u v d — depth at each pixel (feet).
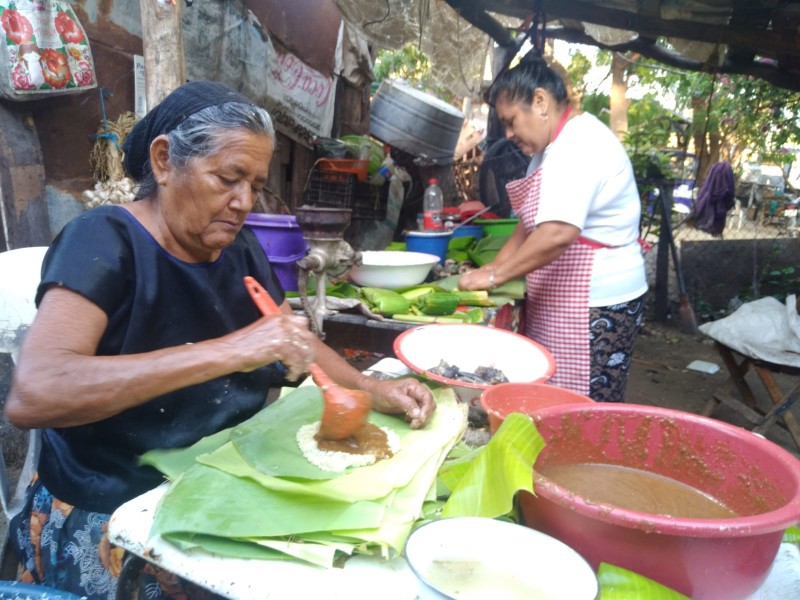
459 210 13.24
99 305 3.51
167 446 4.00
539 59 7.68
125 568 3.28
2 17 7.17
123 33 9.12
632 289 8.06
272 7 11.82
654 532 2.41
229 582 2.67
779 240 23.43
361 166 11.28
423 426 3.93
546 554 2.51
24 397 3.08
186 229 3.78
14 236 7.90
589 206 7.40
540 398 4.02
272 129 3.76
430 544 2.54
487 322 7.63
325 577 2.72
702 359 17.53
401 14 13.21
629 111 26.71
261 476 3.11
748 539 2.42
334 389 3.48
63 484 4.08
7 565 5.03
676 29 12.92
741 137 24.38
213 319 4.19
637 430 3.41
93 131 8.89
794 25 12.23
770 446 3.02
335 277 8.08
